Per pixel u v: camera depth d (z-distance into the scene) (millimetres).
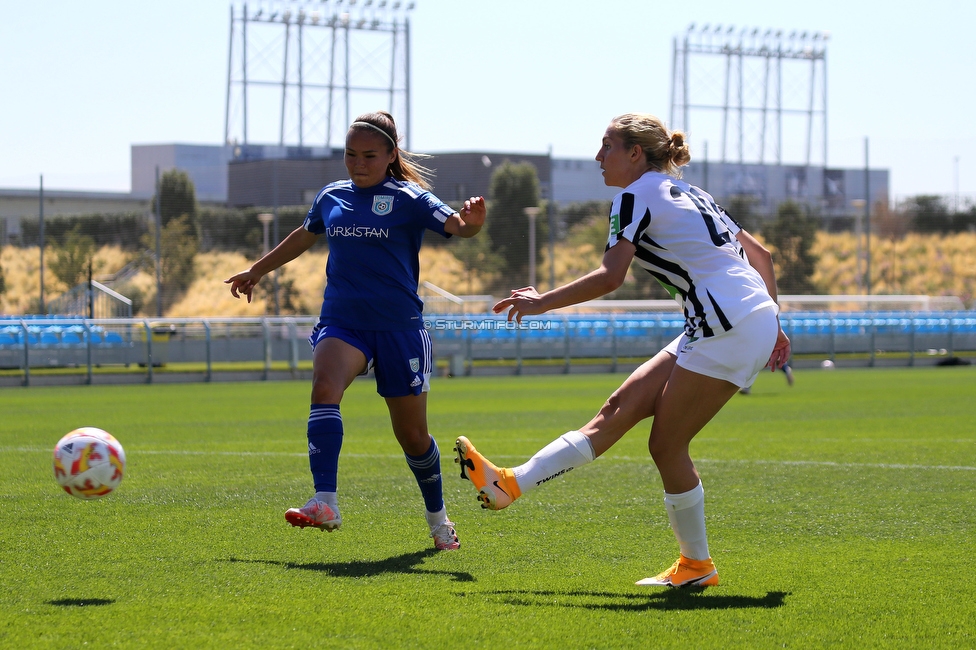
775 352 8273
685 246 7625
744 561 8922
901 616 6953
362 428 23734
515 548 9484
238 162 93000
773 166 108000
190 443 20125
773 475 14797
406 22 113250
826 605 7262
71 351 51875
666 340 62500
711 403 7688
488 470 7723
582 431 7938
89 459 8078
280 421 26172
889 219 101812
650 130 8008
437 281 87000
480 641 6258
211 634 6371
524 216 89062
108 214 81562
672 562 8852
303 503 12133
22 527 10414
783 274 92875
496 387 44219
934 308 87562
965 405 30516
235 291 9953
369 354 8992
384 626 6586
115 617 6789
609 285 7527
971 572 8422
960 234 101562
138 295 78188
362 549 9375
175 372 54094
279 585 7809
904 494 12953
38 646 6098
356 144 8922
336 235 9008
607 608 7145
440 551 9305
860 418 25875
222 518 11031
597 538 10000
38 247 80000
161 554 9039
